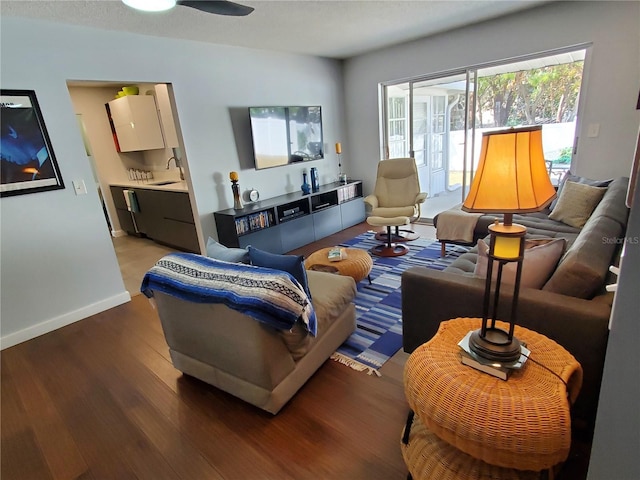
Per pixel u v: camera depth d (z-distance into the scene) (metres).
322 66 4.82
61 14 2.45
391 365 2.02
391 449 1.49
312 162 4.91
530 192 1.07
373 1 2.81
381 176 4.32
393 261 3.62
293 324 1.51
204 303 1.61
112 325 2.75
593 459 0.89
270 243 4.03
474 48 3.89
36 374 2.18
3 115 2.40
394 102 5.14
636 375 0.75
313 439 1.56
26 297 2.61
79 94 4.96
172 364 2.19
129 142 4.74
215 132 3.78
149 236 5.02
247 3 2.61
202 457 1.51
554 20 3.36
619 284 0.75
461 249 3.79
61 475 1.48
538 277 1.56
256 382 1.66
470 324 1.44
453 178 5.73
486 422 1.00
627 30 3.05
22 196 2.53
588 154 3.48
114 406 1.86
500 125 4.19
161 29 2.99
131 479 1.44
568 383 1.15
